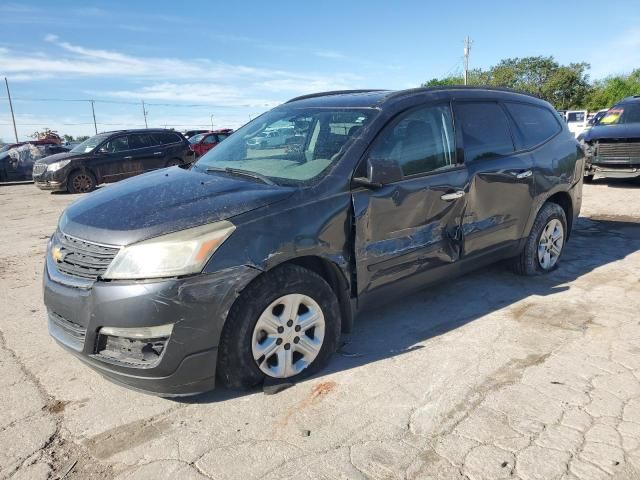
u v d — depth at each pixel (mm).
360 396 3023
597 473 2342
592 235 6668
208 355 2785
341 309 3453
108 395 3139
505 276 5074
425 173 3732
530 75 54750
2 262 6430
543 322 3996
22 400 3098
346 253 3273
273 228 2936
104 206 3146
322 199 3168
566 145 5098
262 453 2555
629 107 10719
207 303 2715
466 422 2750
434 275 3930
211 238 2748
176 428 2779
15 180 18812
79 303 2781
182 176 3643
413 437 2643
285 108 4414
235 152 4043
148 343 2701
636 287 4703
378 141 3514
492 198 4230
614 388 3033
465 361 3412
